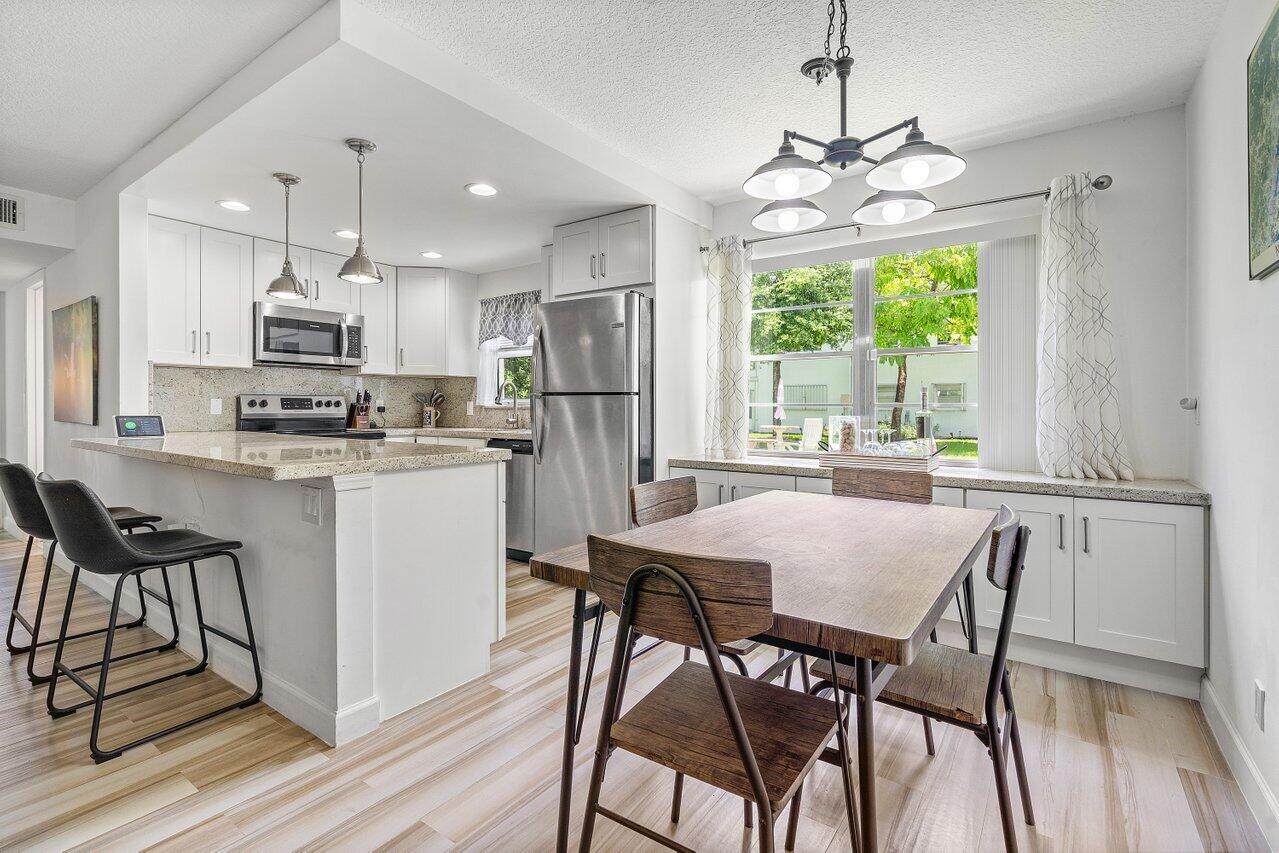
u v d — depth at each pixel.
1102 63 2.32
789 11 2.02
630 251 3.58
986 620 2.66
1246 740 1.73
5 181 3.48
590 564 1.20
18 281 4.84
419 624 2.17
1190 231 2.51
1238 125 1.87
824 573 1.29
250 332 4.17
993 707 1.32
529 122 2.61
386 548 2.06
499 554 2.50
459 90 2.31
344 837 1.50
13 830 1.51
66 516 1.87
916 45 2.21
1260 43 1.60
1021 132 2.89
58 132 2.86
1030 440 2.96
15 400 4.98
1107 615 2.38
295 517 2.04
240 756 1.84
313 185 3.18
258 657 2.19
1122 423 2.69
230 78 2.40
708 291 3.81
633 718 1.26
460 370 5.33
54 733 1.96
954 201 3.13
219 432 4.13
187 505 2.63
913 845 1.49
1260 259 1.60
